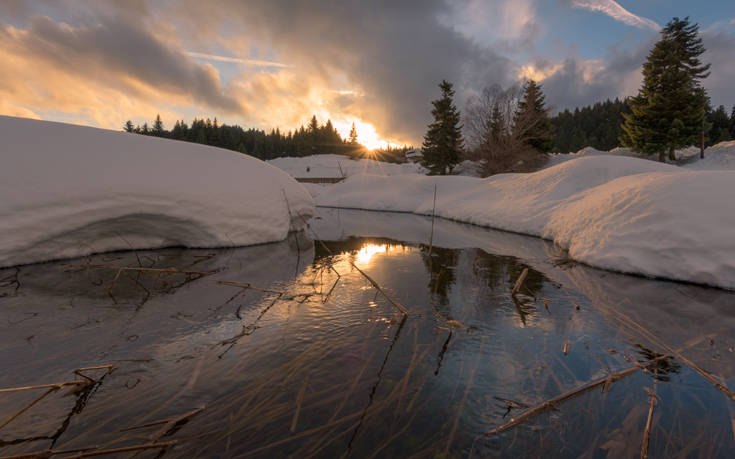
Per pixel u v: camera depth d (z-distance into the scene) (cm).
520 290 358
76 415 150
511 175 1277
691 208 418
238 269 426
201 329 246
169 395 166
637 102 2738
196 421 147
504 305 311
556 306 309
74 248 430
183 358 204
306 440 136
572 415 156
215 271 412
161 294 319
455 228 927
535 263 490
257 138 8731
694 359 212
